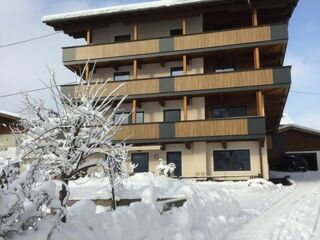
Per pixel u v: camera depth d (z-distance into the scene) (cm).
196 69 2305
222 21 2417
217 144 2169
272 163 3011
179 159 2216
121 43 2323
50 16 2423
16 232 361
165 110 2325
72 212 452
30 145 498
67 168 517
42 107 547
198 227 681
